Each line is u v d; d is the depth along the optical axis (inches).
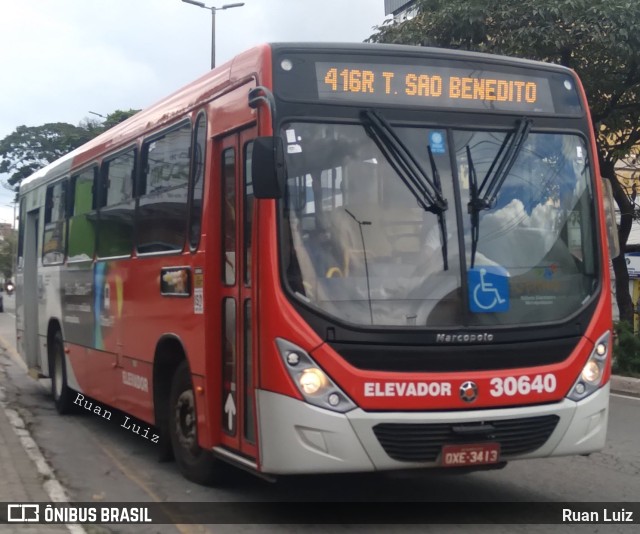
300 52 237.0
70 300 440.8
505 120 250.8
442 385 223.9
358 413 217.6
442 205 235.0
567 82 264.2
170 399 310.5
